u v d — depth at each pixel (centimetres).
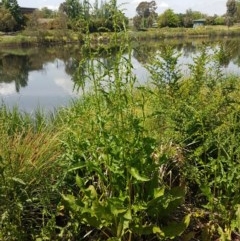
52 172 309
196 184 346
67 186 311
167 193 285
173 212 318
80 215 279
